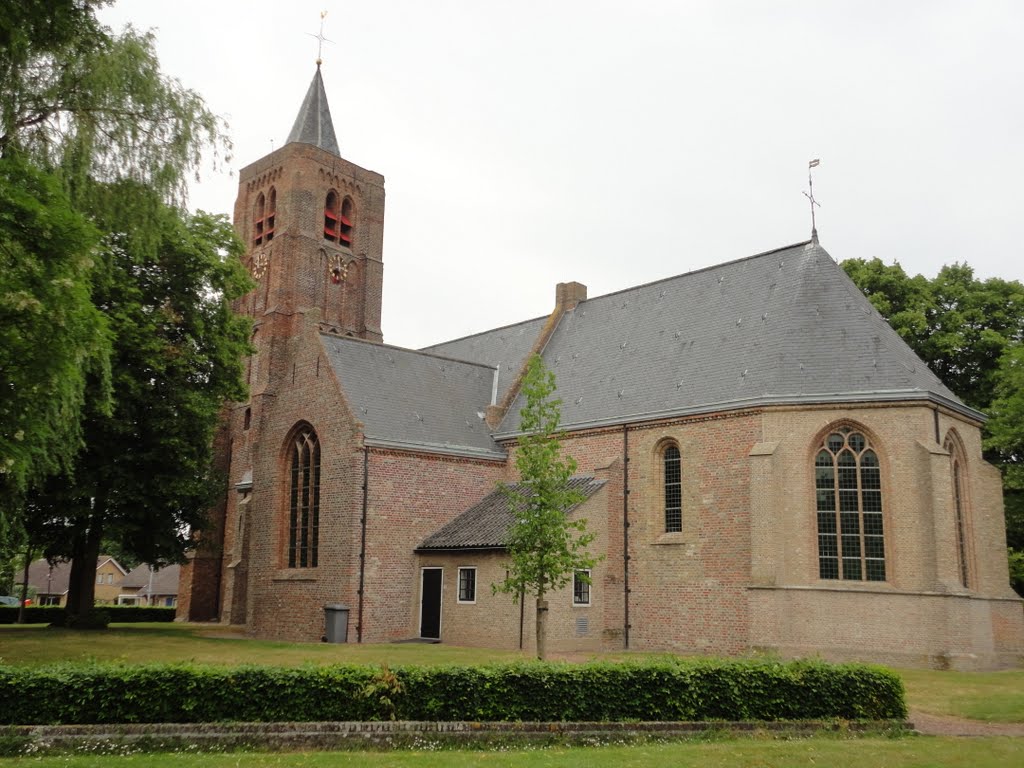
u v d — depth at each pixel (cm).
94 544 3950
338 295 5769
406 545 3688
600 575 3459
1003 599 3241
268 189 5853
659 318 4041
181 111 2202
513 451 4088
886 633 2859
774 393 3170
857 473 3034
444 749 1553
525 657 2739
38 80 2003
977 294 4534
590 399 3938
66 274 1616
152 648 2984
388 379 4038
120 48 2114
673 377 3647
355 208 5962
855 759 1434
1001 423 3938
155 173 2161
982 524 3256
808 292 3469
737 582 3144
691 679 1758
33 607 5612
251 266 5828
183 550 4259
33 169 1636
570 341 4453
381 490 3650
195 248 3922
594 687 1717
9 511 2425
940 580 2825
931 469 2897
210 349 4078
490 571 3412
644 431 3566
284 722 1573
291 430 3978
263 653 2845
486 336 5147
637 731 1678
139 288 3706
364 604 3516
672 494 3459
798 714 1773
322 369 3875
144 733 1511
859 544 2994
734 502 3209
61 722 1513
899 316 4541
